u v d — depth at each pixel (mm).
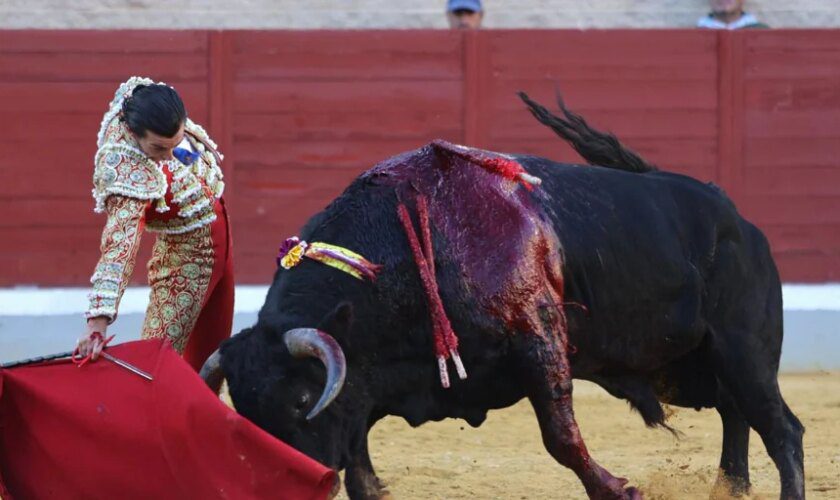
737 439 15203
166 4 31000
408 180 12586
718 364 14055
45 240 25656
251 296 25719
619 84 26312
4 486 11258
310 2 31234
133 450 11164
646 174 14414
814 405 22266
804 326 26094
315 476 10992
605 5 31422
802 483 14016
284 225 26031
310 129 26016
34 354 25266
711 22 28953
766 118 26516
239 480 11062
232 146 25906
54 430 11273
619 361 13680
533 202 12977
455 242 12398
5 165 25531
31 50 25516
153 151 11688
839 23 31531
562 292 12898
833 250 26562
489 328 12344
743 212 26562
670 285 13633
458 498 15539
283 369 11406
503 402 12883
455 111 26172
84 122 25688
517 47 26172
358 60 26031
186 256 12633
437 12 31312
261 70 25953
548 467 17531
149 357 11359
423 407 12523
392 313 12078
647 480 16547
